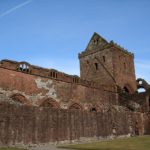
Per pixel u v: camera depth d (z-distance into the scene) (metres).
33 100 28.88
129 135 33.66
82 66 52.19
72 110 25.34
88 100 37.00
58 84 32.69
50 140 22.20
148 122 40.00
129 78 50.41
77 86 35.66
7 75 26.67
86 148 17.44
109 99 41.50
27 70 29.02
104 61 48.56
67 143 23.78
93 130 27.38
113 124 30.89
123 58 50.41
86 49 52.84
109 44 48.44
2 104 19.03
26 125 20.45
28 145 20.19
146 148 16.67
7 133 18.88
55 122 23.14
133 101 43.44
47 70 31.59
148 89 42.25
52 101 31.25
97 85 39.56
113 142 22.64
